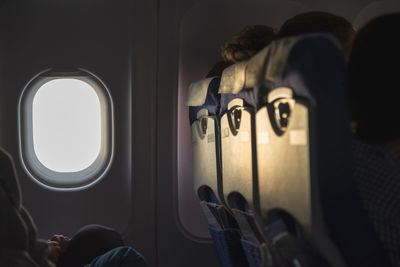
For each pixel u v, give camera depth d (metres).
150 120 2.96
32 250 1.30
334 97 1.28
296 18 1.70
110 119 2.90
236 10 3.04
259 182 1.69
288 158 1.41
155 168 2.97
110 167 2.91
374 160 1.29
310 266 1.42
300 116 1.32
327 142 1.28
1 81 2.84
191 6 3.00
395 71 1.26
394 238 1.22
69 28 2.90
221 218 2.38
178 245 3.00
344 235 1.28
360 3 3.16
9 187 1.23
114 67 2.92
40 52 2.88
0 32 2.85
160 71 2.97
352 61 1.34
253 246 2.00
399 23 1.29
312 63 1.28
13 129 2.84
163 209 2.98
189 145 3.01
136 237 2.96
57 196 2.88
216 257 3.03
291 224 1.59
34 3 2.89
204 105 2.44
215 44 3.02
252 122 1.79
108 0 2.94
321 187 1.28
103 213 2.92
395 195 1.23
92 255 2.24
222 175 2.22
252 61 1.58
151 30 2.96
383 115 1.28
